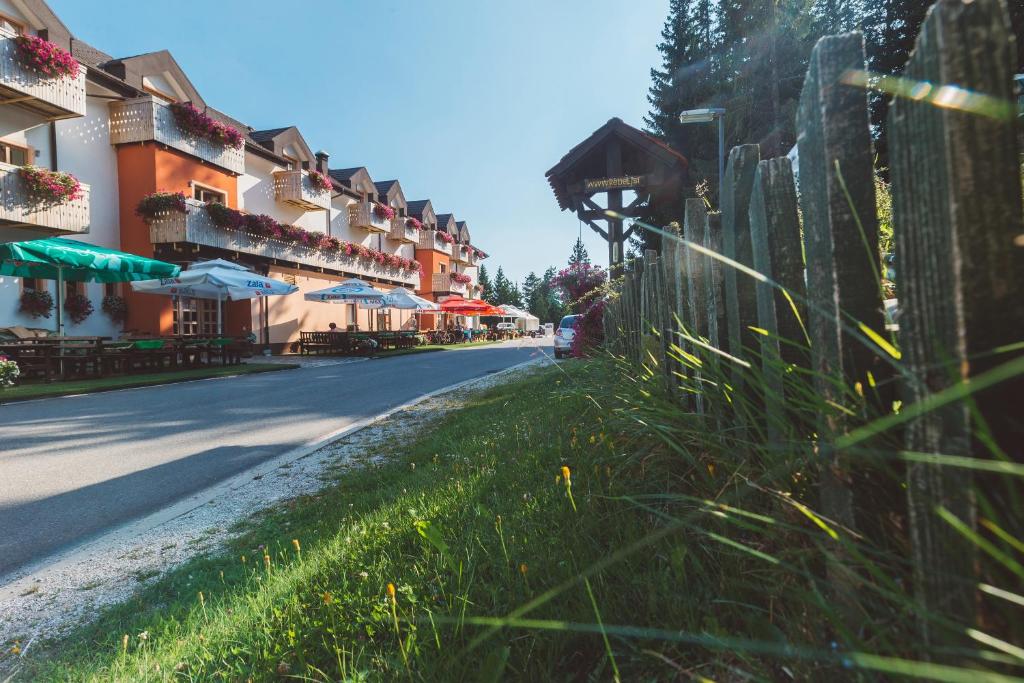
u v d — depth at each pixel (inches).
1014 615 23.4
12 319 502.3
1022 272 24.0
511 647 49.9
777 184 50.9
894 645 28.6
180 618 76.8
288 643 59.8
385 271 1213.1
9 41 465.7
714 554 51.0
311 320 992.9
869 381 37.2
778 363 43.6
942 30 24.1
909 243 27.8
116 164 632.4
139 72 648.4
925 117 26.3
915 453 25.9
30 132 529.7
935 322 26.2
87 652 71.6
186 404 326.0
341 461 179.5
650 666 44.1
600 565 34.2
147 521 130.2
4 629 82.6
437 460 148.3
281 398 351.6
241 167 765.3
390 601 61.1
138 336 561.9
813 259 41.3
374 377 490.0
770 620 40.4
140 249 637.3
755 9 879.1
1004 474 24.0
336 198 1113.4
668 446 73.5
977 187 24.3
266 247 791.1
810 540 39.8
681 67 1095.6
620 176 434.3
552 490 88.6
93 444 218.4
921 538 27.3
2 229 506.9
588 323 322.0
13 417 281.6
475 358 766.5
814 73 40.7
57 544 118.9
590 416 135.5
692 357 69.7
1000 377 19.3
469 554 69.7
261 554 98.5
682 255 91.9
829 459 36.9
